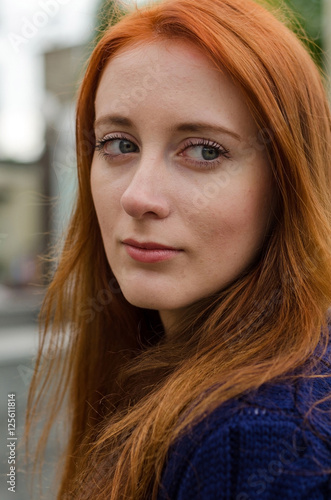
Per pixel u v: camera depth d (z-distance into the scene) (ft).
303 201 2.81
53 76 15.07
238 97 2.68
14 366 14.98
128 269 2.91
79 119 3.62
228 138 2.68
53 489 4.42
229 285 2.94
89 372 4.22
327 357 2.58
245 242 2.83
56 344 4.41
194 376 2.61
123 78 2.83
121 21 3.12
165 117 2.69
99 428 3.62
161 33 2.74
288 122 2.79
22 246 31.99
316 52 4.20
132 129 2.83
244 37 2.72
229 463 2.05
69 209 4.66
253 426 2.08
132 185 2.73
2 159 30.96
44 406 4.55
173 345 3.07
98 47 3.11
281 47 2.87
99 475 2.84
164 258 2.77
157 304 2.83
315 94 3.10
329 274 2.83
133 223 2.80
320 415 2.19
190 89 2.67
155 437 2.44
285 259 2.83
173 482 2.24
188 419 2.28
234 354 2.65
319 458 2.02
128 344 4.13
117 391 3.65
